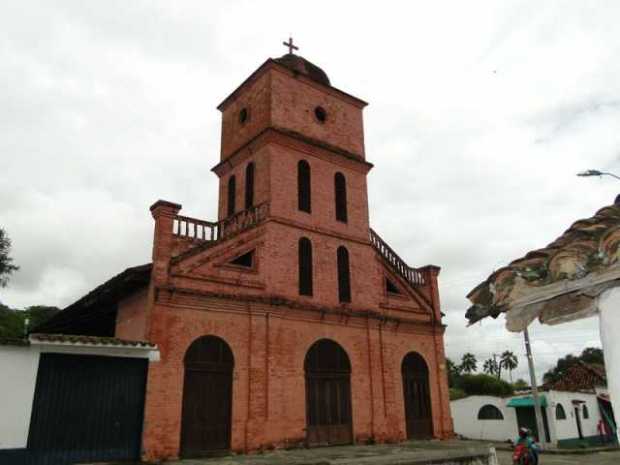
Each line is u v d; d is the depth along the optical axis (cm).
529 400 3072
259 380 1770
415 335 2350
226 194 2322
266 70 2250
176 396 1575
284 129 2162
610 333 334
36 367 1338
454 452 1627
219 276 1794
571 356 7338
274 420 1759
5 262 4000
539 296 386
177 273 1692
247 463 1419
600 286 353
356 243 2266
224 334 1741
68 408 1384
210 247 1797
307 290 2028
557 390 3281
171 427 1538
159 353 1559
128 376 1509
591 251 365
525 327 403
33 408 1330
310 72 2458
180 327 1648
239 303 1797
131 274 1647
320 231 2139
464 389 4925
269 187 2038
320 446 1856
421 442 2088
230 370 1720
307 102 2306
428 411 2270
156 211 1712
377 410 2066
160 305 1625
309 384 1903
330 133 2347
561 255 379
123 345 1460
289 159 2144
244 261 1936
